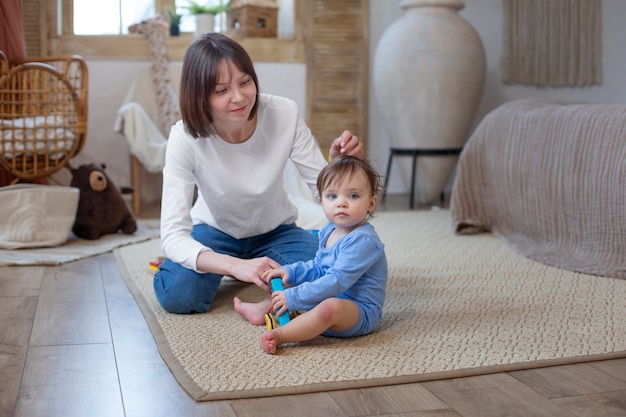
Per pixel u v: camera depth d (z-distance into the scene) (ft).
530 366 5.05
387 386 4.73
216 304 6.75
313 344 5.51
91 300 6.97
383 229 11.09
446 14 13.58
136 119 12.37
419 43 13.32
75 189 10.08
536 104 10.12
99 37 13.97
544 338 5.65
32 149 10.32
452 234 10.64
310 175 6.40
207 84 5.50
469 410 4.34
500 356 5.23
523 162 9.64
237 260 5.65
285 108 6.33
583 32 14.15
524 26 14.97
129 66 14.10
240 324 6.07
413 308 6.54
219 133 6.03
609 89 13.96
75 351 5.44
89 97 14.03
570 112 8.99
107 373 4.98
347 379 4.79
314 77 15.12
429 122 13.55
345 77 15.28
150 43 13.92
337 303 5.37
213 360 5.16
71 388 4.70
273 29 15.11
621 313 6.38
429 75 13.33
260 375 4.86
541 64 14.82
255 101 5.84
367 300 5.63
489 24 15.38
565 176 8.82
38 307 6.70
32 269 8.43
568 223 8.86
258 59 14.84
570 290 7.25
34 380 4.83
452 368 4.98
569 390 4.65
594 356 5.23
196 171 6.24
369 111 15.55
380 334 5.75
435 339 5.62
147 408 4.39
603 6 13.91
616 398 4.51
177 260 5.85
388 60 13.60
